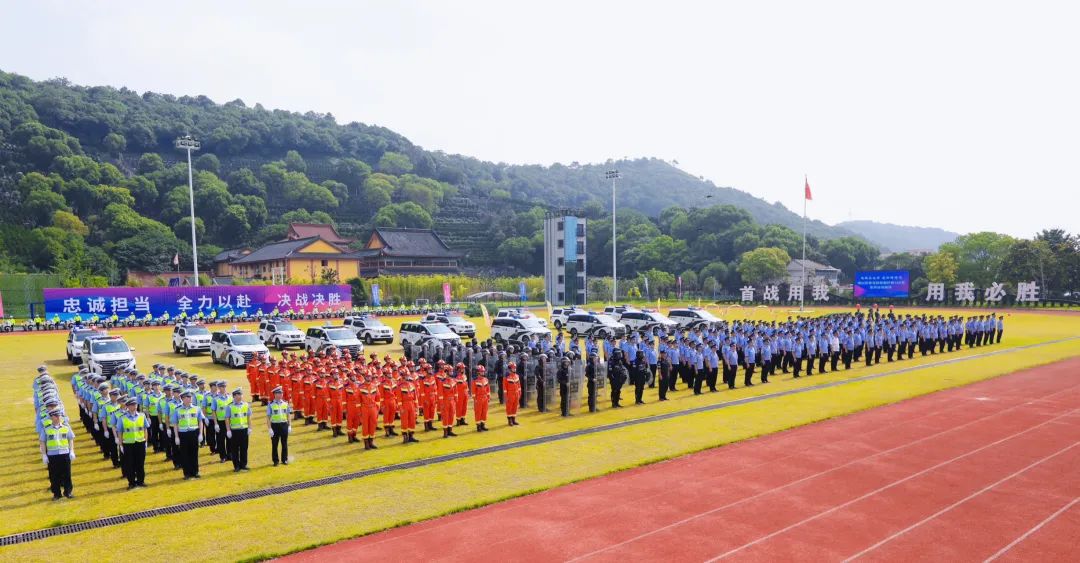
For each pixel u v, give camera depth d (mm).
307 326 52750
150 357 33500
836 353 27359
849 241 109688
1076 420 17734
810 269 97375
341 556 9648
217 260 99188
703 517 10992
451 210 144875
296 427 18141
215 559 9516
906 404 20141
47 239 82125
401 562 9406
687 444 15656
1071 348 33938
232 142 142750
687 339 23219
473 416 19656
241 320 56344
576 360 20344
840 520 10805
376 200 135125
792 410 19438
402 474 13578
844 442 15688
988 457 14320
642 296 93438
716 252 105812
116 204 99000
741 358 25750
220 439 14750
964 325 36156
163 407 14781
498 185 188875
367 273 98375
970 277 78938
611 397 21172
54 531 10633
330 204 130250
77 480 13555
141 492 12633
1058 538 10078
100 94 145125
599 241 116750
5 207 94750
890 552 9594
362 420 15719
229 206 111625
